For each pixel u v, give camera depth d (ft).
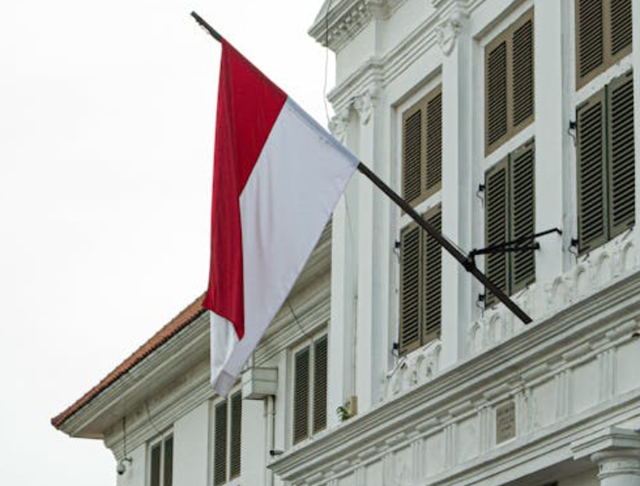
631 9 92.63
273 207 98.27
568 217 95.76
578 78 96.84
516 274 99.66
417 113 112.57
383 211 114.52
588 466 89.45
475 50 107.04
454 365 97.35
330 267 128.77
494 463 94.63
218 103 99.76
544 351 91.25
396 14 115.55
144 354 155.74
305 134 98.32
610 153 92.94
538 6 100.53
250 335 97.45
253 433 142.72
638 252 88.43
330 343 118.83
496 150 103.86
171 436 162.30
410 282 110.93
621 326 86.38
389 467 105.50
